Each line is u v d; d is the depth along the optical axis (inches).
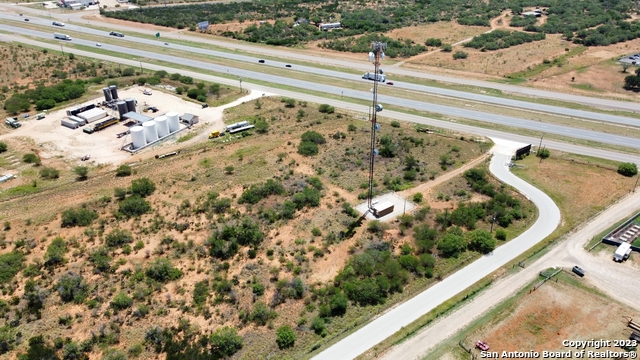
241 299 2635.3
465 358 2310.5
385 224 3253.0
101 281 2723.9
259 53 7042.3
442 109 5196.9
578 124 4805.6
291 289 2667.3
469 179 3823.8
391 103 5359.3
